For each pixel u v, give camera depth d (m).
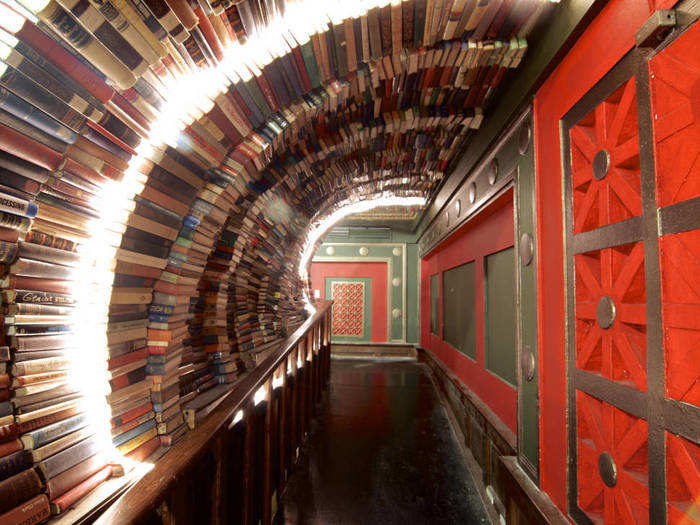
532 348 2.14
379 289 8.72
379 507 2.64
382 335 8.63
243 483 1.83
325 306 5.43
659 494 1.12
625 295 1.30
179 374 1.68
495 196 2.85
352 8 1.42
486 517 2.56
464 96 2.56
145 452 1.32
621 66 1.33
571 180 1.69
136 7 0.87
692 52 1.01
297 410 3.32
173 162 1.30
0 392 0.92
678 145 1.05
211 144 1.42
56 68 0.88
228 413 1.52
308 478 3.02
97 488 1.12
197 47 1.15
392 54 1.85
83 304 1.13
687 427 1.02
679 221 1.05
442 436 3.91
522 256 2.27
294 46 1.44
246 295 2.68
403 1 1.50
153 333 1.42
